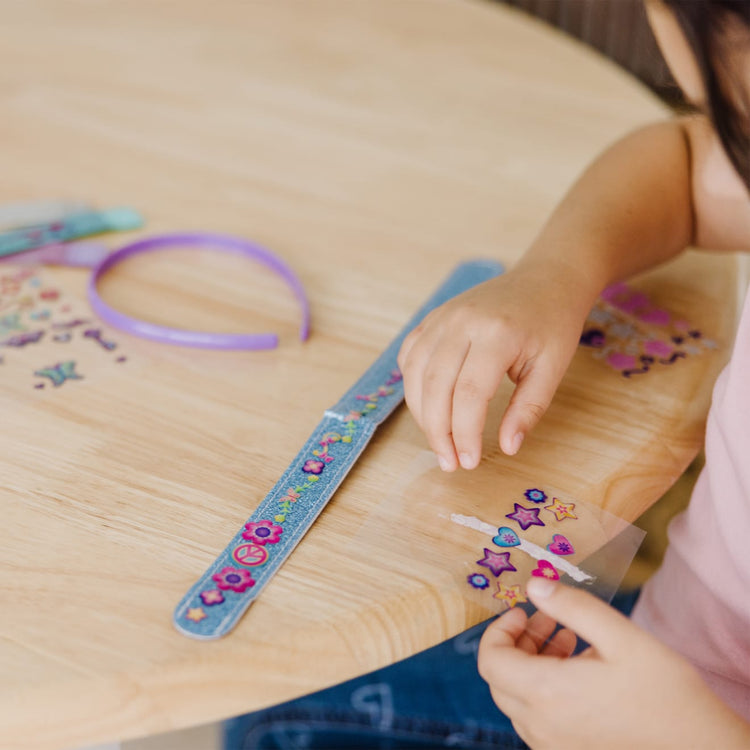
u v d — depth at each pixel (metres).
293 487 0.80
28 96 1.20
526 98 1.25
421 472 0.82
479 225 1.04
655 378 0.89
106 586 0.74
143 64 1.30
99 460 0.81
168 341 0.90
